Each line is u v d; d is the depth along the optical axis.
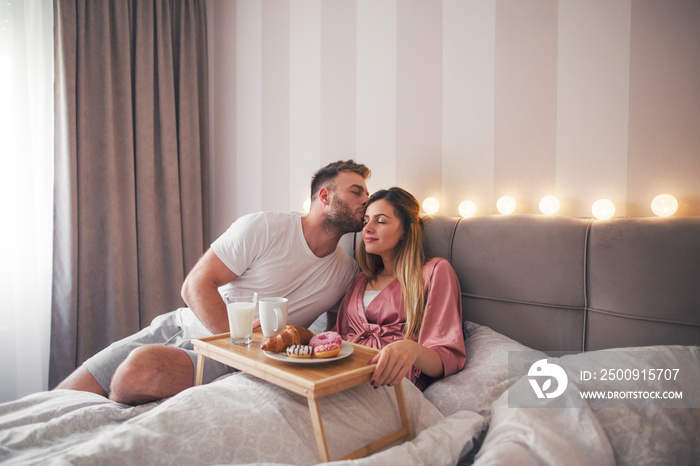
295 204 2.31
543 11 1.56
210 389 0.90
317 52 2.21
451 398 1.08
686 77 1.31
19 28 2.02
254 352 1.01
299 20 2.28
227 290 1.56
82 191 2.13
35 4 2.07
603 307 1.26
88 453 0.72
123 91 2.27
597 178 1.45
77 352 2.12
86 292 2.14
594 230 1.31
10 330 2.03
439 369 1.15
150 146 2.38
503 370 1.13
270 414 0.87
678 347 1.03
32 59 2.07
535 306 1.37
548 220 1.40
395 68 1.94
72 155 2.08
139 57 2.35
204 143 2.66
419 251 1.44
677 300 1.15
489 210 1.68
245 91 2.54
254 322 1.25
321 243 1.56
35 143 2.10
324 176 1.53
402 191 1.46
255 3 2.48
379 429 0.96
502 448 0.77
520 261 1.40
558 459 0.75
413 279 1.36
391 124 1.95
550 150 1.54
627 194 1.40
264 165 2.44
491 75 1.67
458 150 1.75
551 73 1.54
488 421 0.98
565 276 1.33
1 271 2.01
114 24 2.28
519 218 1.45
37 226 2.11
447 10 1.79
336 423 0.91
